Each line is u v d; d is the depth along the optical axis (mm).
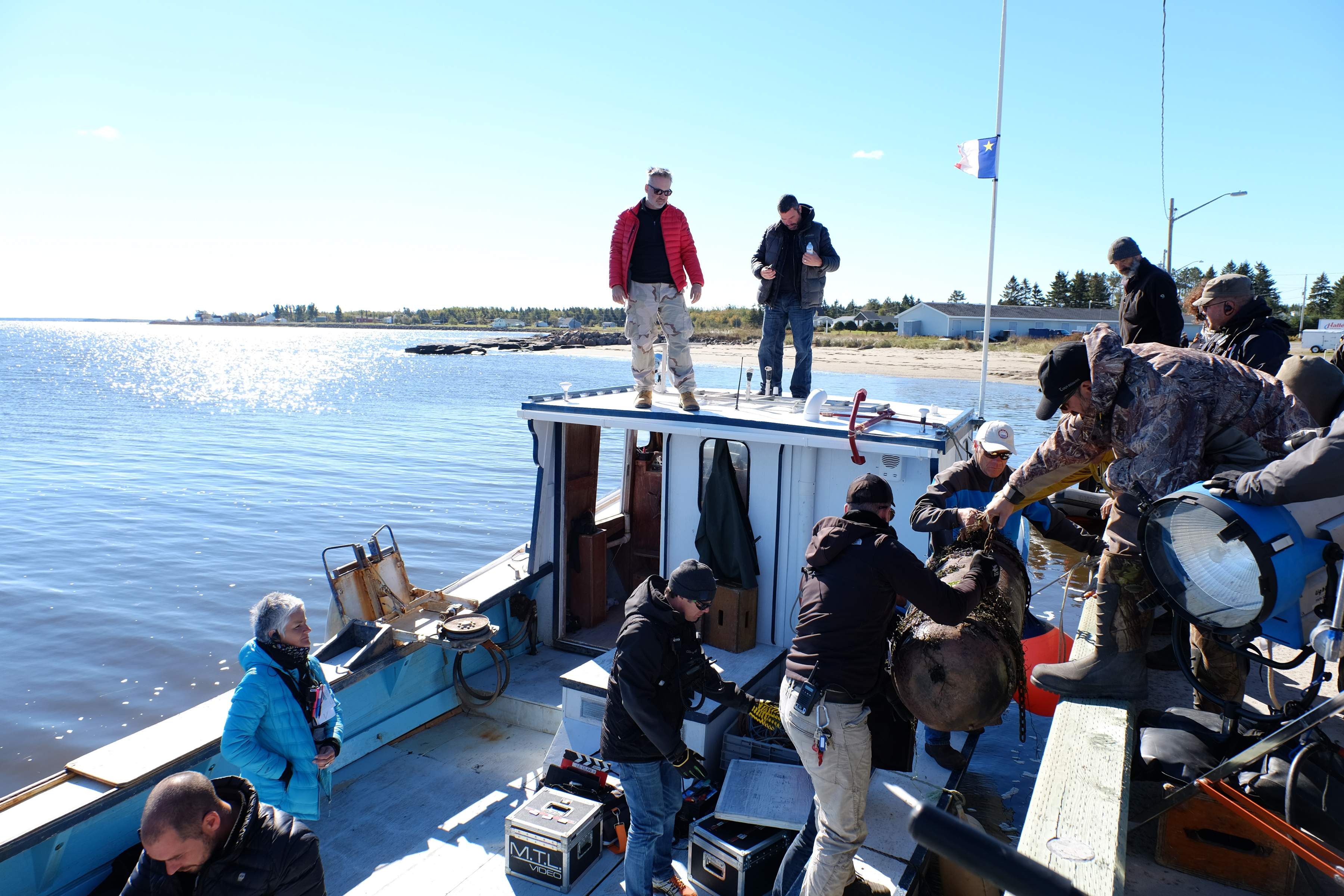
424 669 5465
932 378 47906
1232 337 4980
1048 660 4836
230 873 2676
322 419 35438
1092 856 2273
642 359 5680
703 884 3871
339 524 16578
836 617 3008
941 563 3578
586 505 6449
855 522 3129
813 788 3992
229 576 13359
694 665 3533
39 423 33562
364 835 4293
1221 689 3354
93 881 3619
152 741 4004
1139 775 3107
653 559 7262
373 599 5531
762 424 5031
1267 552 2314
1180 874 3096
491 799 4621
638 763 3553
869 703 3115
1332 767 2838
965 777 4414
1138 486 2971
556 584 6234
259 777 3695
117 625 11359
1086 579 7285
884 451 4695
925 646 2986
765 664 4980
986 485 4305
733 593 5137
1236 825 3000
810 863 3133
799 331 6824
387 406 41531
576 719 4691
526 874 3938
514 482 20969
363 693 5043
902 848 3764
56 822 3426
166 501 18625
